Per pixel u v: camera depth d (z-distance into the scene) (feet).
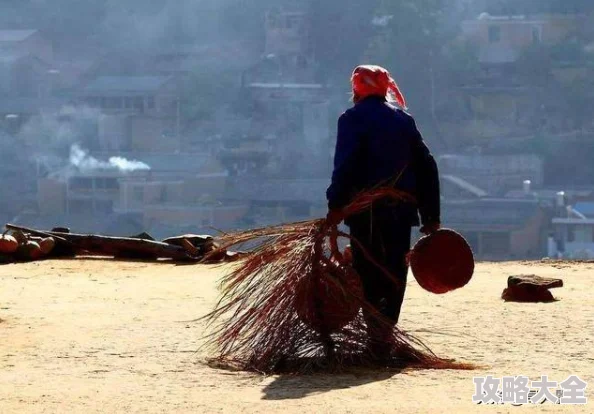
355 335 42.91
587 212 486.38
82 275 75.72
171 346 46.57
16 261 84.58
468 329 50.55
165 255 84.64
